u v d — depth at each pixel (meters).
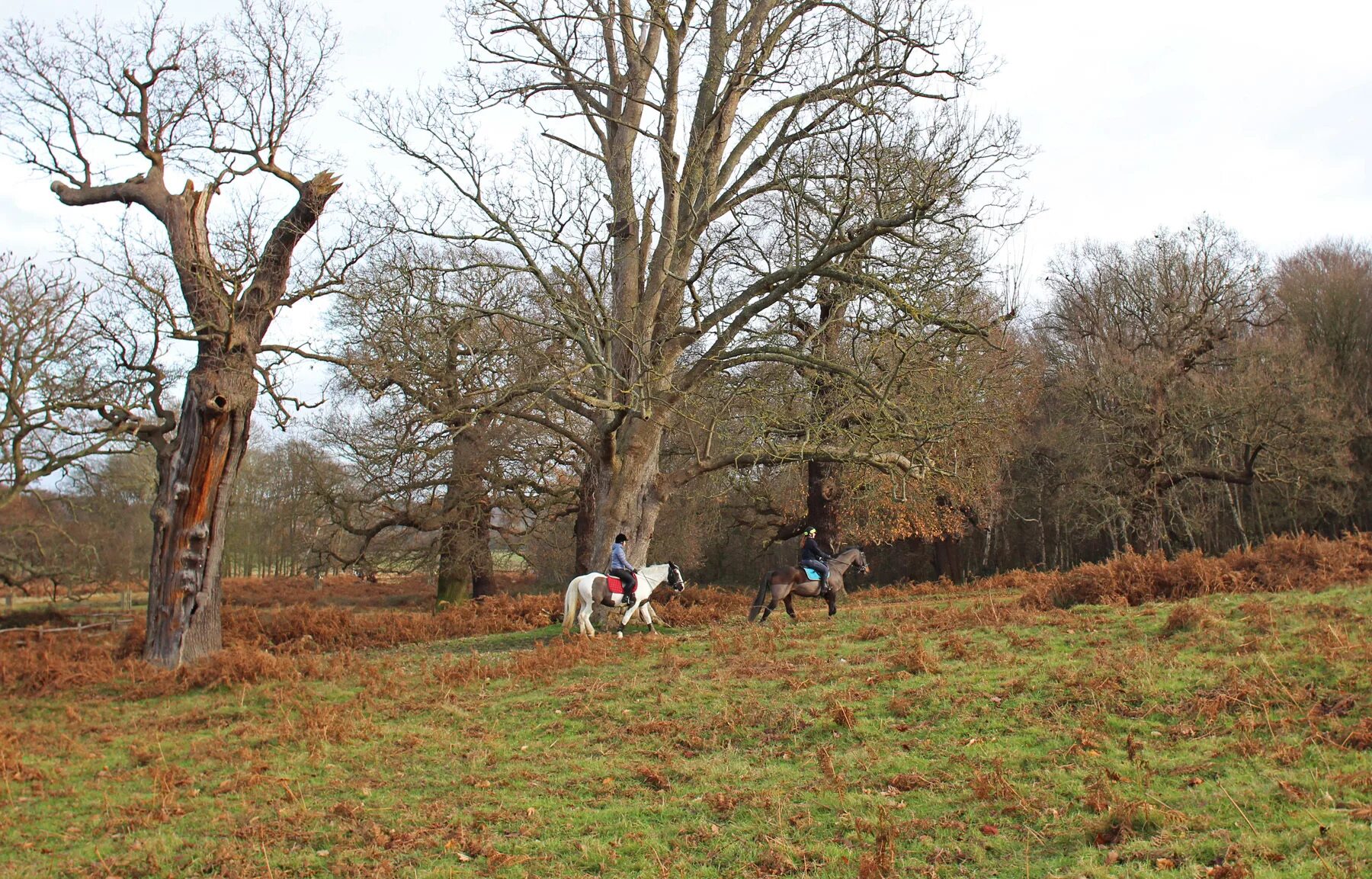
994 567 49.12
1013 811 7.54
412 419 22.33
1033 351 40.09
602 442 21.08
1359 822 6.41
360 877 7.38
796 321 21.44
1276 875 5.82
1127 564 16.48
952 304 20.27
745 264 21.88
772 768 9.31
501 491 33.00
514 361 22.89
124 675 17.38
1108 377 35.97
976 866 6.73
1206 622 11.93
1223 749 8.12
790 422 20.25
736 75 20.17
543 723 11.88
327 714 13.09
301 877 7.52
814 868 6.94
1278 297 41.56
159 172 19.41
